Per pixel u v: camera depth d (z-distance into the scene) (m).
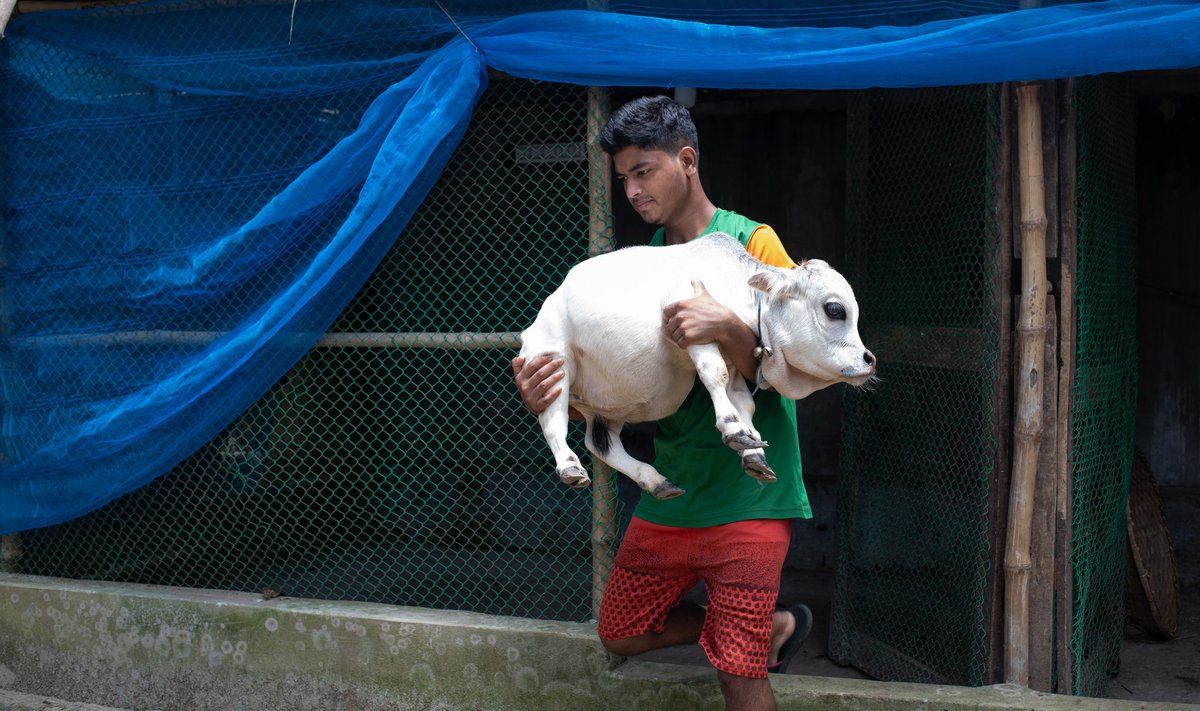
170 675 4.03
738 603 2.85
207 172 3.99
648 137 2.80
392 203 3.60
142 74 4.00
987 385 3.59
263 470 5.12
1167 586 4.87
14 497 4.25
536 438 6.14
